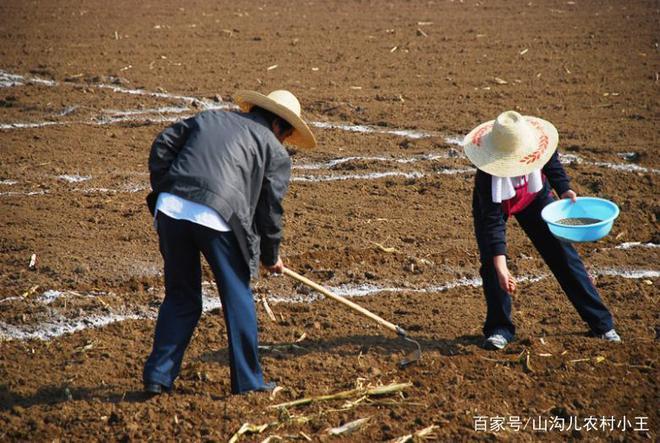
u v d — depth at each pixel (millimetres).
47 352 10070
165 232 8586
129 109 18984
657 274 12078
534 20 27500
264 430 8461
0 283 11594
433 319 10758
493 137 9391
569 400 9000
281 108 8922
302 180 15328
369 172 15617
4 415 8750
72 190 14789
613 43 24531
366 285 11750
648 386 9211
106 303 11109
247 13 29062
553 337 10188
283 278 11828
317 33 26203
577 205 9719
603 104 19438
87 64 22531
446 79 21375
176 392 9141
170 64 22734
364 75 21781
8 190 14758
